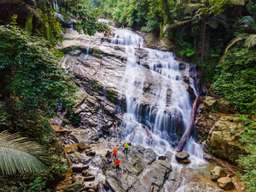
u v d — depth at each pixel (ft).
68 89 19.63
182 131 38.45
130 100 38.37
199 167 31.01
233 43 42.09
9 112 20.12
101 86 38.40
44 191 19.02
